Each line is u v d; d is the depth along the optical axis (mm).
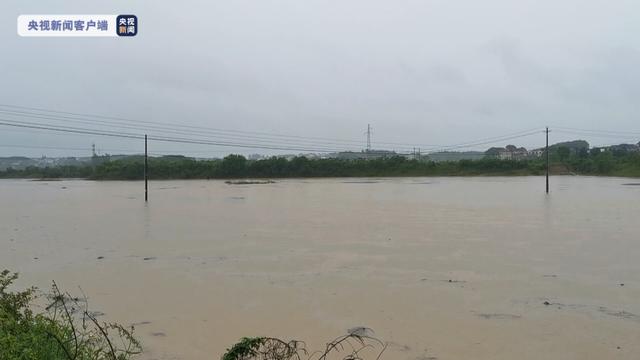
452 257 13008
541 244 14828
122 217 23094
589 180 61156
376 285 10258
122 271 11641
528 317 8242
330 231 17875
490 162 77188
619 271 11312
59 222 21422
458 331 7617
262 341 4777
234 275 11172
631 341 7203
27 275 11281
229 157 72875
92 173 78062
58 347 4508
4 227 19812
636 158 73562
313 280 10703
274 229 18500
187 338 7352
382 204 28906
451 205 27906
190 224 20188
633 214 22656
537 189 43250
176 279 10836
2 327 4633
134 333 7531
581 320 8078
